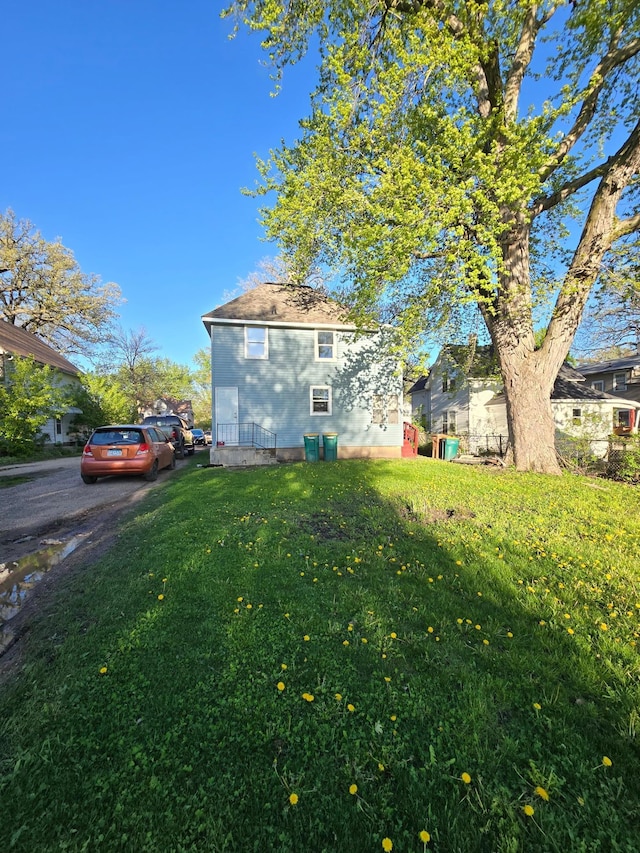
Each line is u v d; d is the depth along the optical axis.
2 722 2.03
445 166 7.76
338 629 2.83
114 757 1.81
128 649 2.62
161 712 2.07
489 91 9.45
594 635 2.74
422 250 8.74
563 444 12.60
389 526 5.31
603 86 9.42
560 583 3.52
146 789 1.66
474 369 17.70
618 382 27.06
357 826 1.52
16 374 15.77
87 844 1.45
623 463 10.03
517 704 2.11
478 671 2.37
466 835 1.48
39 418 16.16
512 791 1.65
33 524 6.09
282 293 17.16
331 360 15.80
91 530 5.64
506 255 10.02
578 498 7.00
